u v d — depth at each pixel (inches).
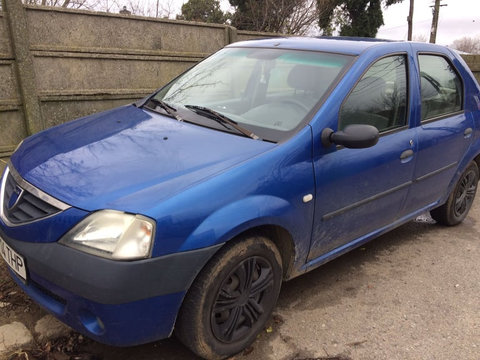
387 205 128.0
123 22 232.1
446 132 144.8
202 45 269.0
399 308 119.6
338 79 112.0
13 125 205.0
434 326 112.7
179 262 79.0
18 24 194.1
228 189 85.7
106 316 76.5
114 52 229.3
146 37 242.8
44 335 98.1
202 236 80.6
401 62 131.6
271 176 92.7
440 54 151.0
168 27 250.7
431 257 150.5
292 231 98.9
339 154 107.0
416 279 135.5
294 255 104.0
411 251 154.4
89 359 92.7
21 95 203.3
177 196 80.2
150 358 94.9
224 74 132.1
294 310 115.6
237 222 84.9
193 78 137.1
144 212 76.9
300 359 98.0
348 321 112.6
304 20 554.9
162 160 90.7
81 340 97.8
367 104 117.4
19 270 85.0
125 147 97.5
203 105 121.5
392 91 126.6
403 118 130.3
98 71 227.6
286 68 121.4
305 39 136.9
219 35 275.7
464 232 173.0
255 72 126.2
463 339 108.3
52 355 92.7
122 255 74.9
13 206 88.6
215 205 83.2
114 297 75.1
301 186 98.3
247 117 111.5
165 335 84.1
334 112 107.0
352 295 124.5
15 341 95.3
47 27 207.2
